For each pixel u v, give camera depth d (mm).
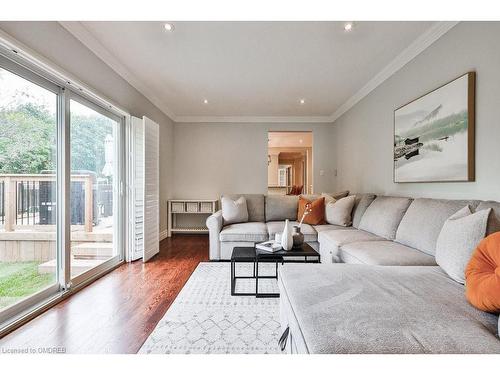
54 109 2248
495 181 1819
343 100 4410
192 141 5492
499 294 1021
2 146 1794
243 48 2699
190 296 2359
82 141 2645
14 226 1899
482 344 906
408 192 2838
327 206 3760
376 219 2783
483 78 1901
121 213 3387
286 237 2518
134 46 2660
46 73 2096
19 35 1765
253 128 5492
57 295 2225
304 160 10195
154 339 1692
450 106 2166
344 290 1341
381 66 3113
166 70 3240
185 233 5508
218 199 5500
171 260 3535
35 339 1682
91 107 2771
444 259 1538
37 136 2080
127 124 3381
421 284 1418
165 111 4852
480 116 1930
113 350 1575
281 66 3123
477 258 1237
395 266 1737
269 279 2832
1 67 1769
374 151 3604
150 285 2619
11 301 1878
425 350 883
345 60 2963
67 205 2350
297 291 1352
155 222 3764
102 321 1912
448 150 2193
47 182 2193
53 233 2264
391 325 1016
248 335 1745
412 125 2680
